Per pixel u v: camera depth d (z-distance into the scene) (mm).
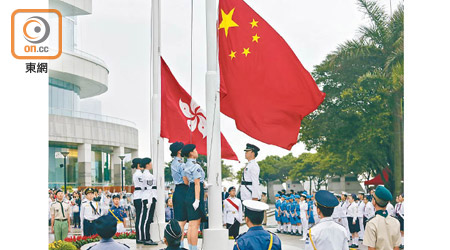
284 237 22234
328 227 6227
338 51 33281
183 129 14156
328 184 57250
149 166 13938
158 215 14742
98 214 16969
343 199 20422
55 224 15117
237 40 10625
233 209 15414
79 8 50344
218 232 10195
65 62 49344
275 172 71750
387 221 6789
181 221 10750
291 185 71500
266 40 10594
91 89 57438
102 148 58375
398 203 19500
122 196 31125
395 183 31719
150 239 13703
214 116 10469
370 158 34719
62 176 51375
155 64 15422
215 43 10578
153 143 15219
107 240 6082
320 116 34938
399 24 30281
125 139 58656
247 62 10570
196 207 10141
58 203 15258
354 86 33406
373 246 6766
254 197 11867
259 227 5922
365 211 20094
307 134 35938
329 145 35812
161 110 14148
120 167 57562
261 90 10539
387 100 31891
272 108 10516
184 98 14281
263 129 10500
